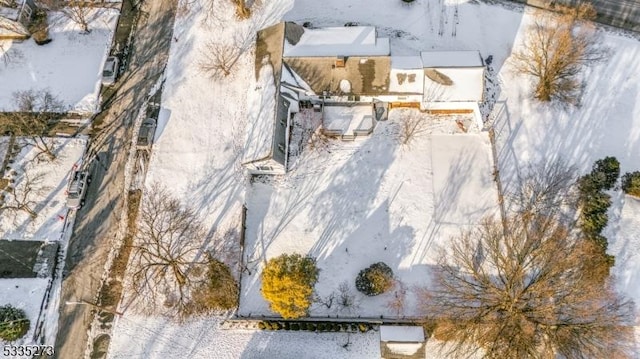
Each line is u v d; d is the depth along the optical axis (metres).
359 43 58.38
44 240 56.69
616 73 60.34
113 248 56.31
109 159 60.22
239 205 56.97
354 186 57.12
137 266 54.31
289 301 47.97
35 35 66.19
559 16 62.66
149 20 66.81
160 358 51.59
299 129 59.56
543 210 54.50
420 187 56.62
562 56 56.03
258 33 60.50
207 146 59.97
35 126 61.69
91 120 62.16
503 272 51.94
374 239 54.84
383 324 50.50
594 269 47.19
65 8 67.12
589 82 60.09
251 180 58.16
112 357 51.84
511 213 54.69
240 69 63.09
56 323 53.38
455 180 56.72
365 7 65.31
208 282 52.56
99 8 67.75
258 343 51.53
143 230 55.56
